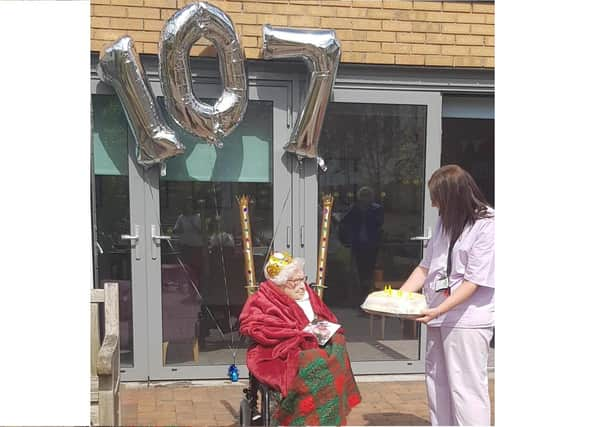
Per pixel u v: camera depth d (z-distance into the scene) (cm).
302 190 363
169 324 361
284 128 358
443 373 268
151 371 354
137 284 350
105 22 328
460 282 253
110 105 340
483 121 395
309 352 242
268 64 352
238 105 316
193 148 355
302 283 267
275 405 244
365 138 371
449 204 253
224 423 292
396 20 355
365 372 376
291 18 346
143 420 297
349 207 372
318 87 324
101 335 294
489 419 256
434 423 270
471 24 362
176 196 355
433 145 375
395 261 380
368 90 366
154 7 332
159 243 352
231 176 359
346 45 352
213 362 365
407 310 250
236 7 340
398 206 377
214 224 361
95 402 252
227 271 364
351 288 378
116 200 346
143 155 330
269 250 364
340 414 244
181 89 303
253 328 250
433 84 371
